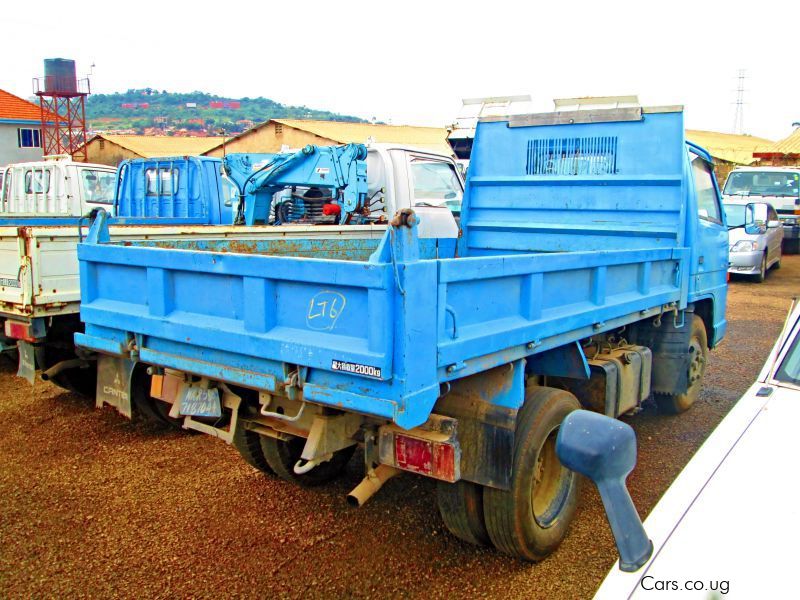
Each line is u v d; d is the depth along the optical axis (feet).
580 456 5.60
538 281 10.80
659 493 14.15
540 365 12.77
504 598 10.54
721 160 115.96
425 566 11.49
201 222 28.09
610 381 14.06
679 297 16.84
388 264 8.13
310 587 10.86
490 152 20.22
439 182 29.84
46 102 122.72
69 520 13.10
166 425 18.15
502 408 10.44
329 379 8.93
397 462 9.86
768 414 8.12
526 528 10.95
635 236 17.49
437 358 8.67
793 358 9.30
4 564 11.55
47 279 16.24
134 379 15.16
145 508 13.62
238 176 28.12
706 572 5.58
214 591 10.75
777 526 6.03
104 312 11.90
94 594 10.67
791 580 5.41
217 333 10.03
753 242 47.44
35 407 20.08
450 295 9.05
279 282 9.46
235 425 11.60
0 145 124.16
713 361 25.77
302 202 28.53
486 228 20.36
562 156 18.79
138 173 33.99
